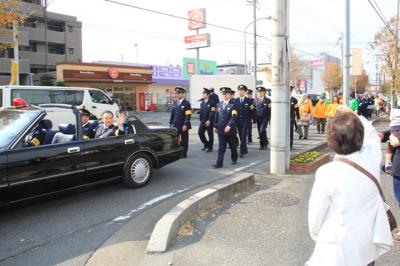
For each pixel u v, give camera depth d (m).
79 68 40.88
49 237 5.36
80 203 6.81
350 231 2.46
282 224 5.48
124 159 7.45
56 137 6.81
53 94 14.09
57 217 6.13
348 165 2.51
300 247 4.73
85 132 7.60
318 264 2.51
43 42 55.66
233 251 4.65
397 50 29.77
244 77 33.03
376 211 2.53
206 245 4.83
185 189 7.66
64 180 6.42
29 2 51.91
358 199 2.47
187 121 11.10
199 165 10.20
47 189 6.23
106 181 7.24
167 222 5.11
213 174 9.04
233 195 6.97
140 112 45.03
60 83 39.56
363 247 2.47
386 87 49.69
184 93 11.26
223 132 9.82
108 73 43.16
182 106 11.13
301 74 67.38
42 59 55.06
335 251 2.46
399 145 4.79
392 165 4.91
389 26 29.42
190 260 4.45
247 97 12.02
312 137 17.31
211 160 10.99
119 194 7.31
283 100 8.70
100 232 5.50
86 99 15.24
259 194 7.04
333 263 2.45
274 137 8.80
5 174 5.67
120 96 45.81
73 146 6.57
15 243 5.18
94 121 8.01
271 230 5.27
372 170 2.53
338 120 2.60
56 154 6.30
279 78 8.65
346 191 2.46
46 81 40.81
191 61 57.22
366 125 2.70
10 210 6.07
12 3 14.54
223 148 9.85
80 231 5.55
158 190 7.59
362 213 2.48
